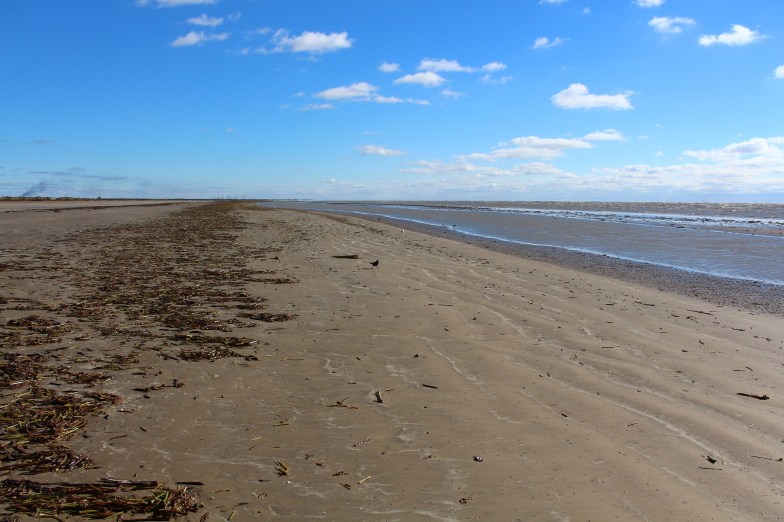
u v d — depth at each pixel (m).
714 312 9.92
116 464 3.73
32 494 3.32
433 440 4.32
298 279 11.67
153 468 3.70
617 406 5.22
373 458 3.98
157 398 4.95
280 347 6.73
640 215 53.53
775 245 22.67
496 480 3.73
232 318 8.09
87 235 21.02
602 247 22.08
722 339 7.97
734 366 6.68
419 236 25.36
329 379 5.66
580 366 6.45
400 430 4.49
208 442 4.13
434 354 6.66
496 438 4.40
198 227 27.47
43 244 16.97
